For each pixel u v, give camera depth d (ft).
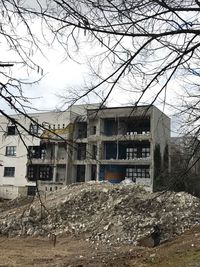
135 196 110.83
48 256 75.61
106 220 99.25
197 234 76.33
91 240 92.99
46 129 12.69
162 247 72.43
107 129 155.22
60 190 139.03
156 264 58.70
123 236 91.15
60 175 182.29
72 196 120.57
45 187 180.14
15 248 85.51
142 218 97.19
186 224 95.76
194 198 109.81
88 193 120.47
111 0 13.47
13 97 12.02
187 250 61.67
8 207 136.26
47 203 121.39
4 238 98.32
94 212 110.83
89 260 68.49
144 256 66.85
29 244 90.27
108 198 116.06
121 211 103.14
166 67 15.56
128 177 176.45
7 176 193.77
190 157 20.33
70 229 100.89
